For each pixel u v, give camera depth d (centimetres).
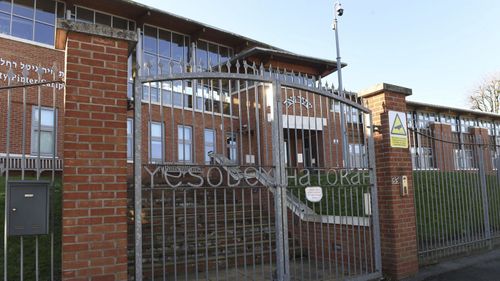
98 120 391
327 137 661
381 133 643
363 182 610
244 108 574
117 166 394
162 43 1686
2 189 737
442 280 595
